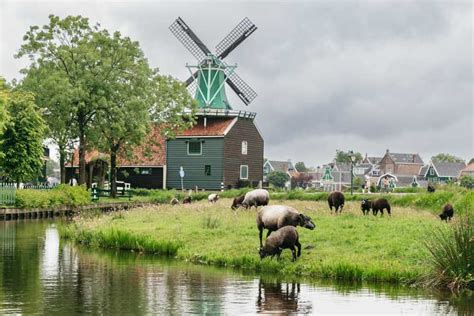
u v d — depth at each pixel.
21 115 56.25
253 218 34.38
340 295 19.28
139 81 65.56
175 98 72.62
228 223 32.22
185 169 79.75
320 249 24.80
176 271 23.41
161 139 82.12
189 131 80.12
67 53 62.72
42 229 40.78
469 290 20.00
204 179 78.50
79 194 58.69
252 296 19.17
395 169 182.12
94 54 62.84
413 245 24.16
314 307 17.83
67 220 49.62
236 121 79.44
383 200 36.00
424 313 17.19
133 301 18.47
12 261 26.02
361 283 21.12
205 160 78.56
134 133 65.44
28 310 17.33
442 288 20.25
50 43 63.03
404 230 28.08
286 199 57.69
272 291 19.86
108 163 80.19
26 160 56.16
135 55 65.19
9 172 55.78
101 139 67.75
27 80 62.03
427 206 45.44
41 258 26.88
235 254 25.14
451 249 20.58
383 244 24.94
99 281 21.52
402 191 71.06
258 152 83.31
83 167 64.44
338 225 30.08
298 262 23.22
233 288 20.31
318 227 29.41
